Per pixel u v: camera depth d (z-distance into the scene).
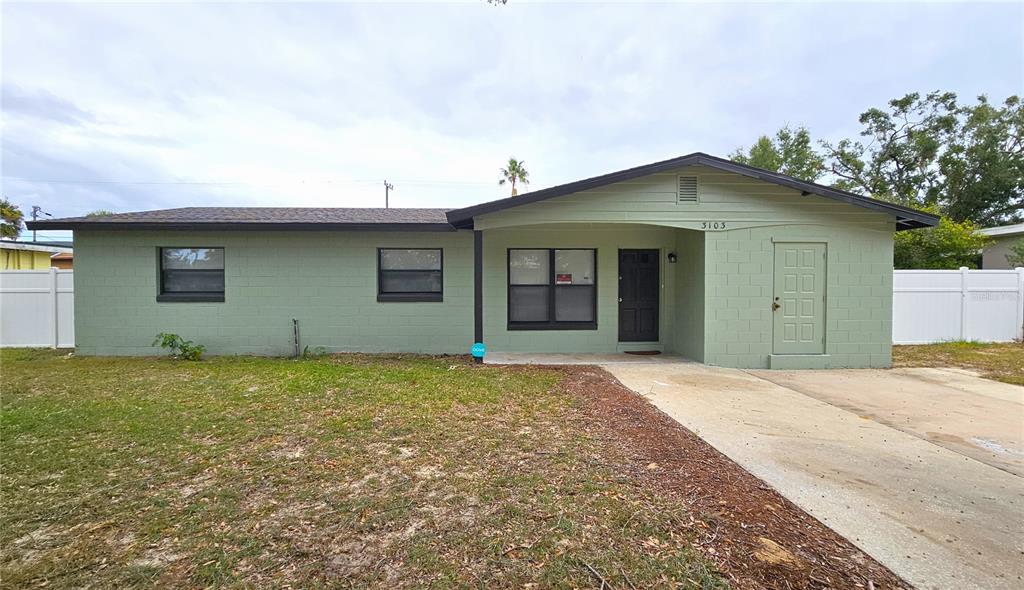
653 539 2.47
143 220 8.45
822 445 4.07
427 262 9.44
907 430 4.53
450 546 2.40
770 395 5.88
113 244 8.78
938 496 3.10
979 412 5.16
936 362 8.20
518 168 29.97
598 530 2.55
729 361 7.80
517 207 7.64
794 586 2.08
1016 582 2.15
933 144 22.73
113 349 8.86
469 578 2.13
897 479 3.37
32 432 4.23
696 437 4.24
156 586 2.10
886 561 2.32
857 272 7.76
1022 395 5.94
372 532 2.55
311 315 9.12
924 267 13.30
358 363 8.01
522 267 9.42
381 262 9.35
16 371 7.13
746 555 2.33
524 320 9.43
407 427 4.39
